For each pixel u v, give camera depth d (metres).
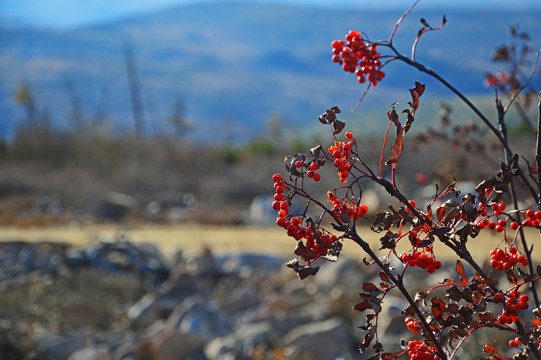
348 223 2.11
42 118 30.75
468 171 10.00
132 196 23.62
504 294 2.24
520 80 4.95
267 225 19.39
